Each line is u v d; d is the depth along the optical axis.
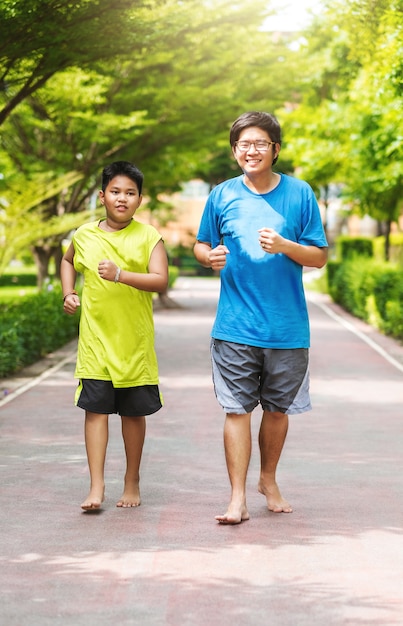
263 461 6.99
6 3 11.52
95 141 24.78
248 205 6.68
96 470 6.88
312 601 5.04
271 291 6.65
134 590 5.19
